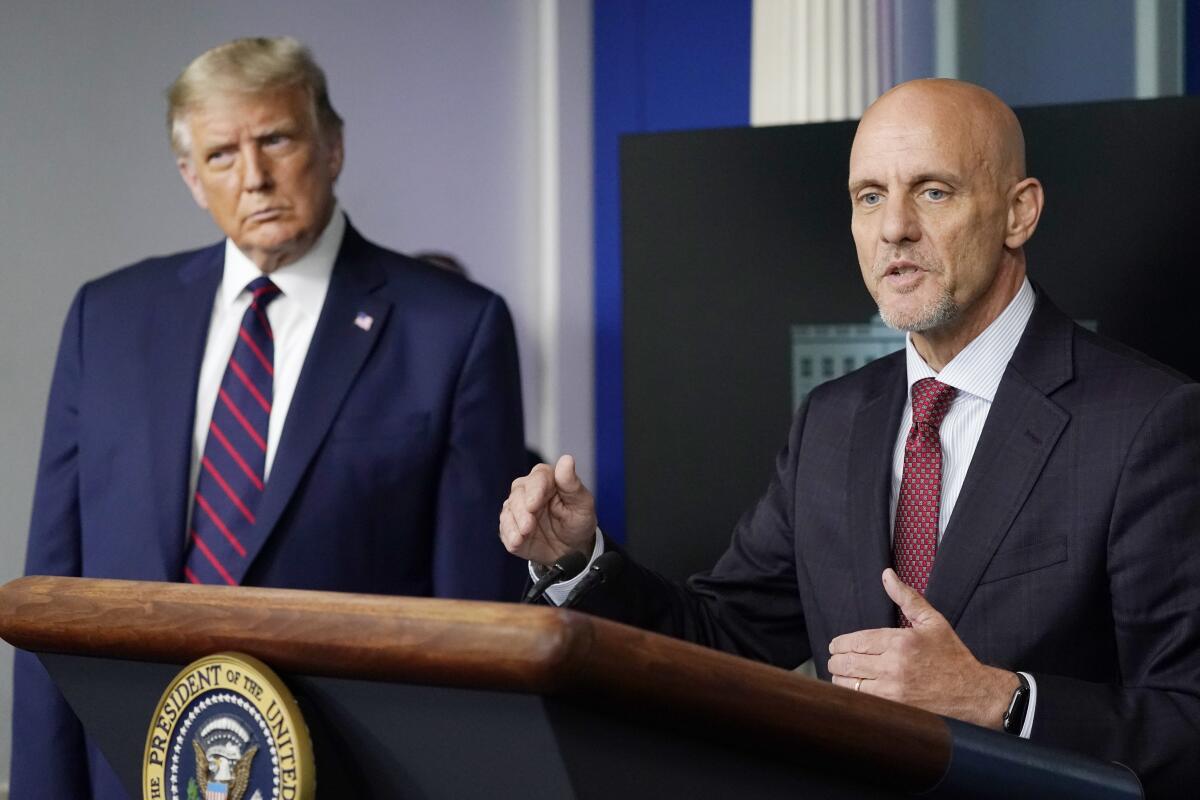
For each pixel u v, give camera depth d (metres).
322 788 0.96
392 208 4.62
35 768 2.37
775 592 1.94
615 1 4.60
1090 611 1.64
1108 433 1.64
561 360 4.63
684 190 3.09
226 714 0.97
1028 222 1.74
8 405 4.14
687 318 3.09
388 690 0.93
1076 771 1.12
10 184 4.16
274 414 2.38
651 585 1.81
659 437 3.10
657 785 0.93
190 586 1.02
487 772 0.92
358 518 2.33
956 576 1.67
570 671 0.85
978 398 1.75
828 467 1.86
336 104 4.56
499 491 2.41
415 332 2.44
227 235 2.41
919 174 1.67
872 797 1.06
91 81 4.25
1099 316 2.79
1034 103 3.47
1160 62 3.36
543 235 4.67
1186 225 2.76
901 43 3.48
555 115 4.61
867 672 1.40
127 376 2.43
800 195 3.03
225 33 4.41
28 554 2.47
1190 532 1.59
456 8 4.69
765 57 3.57
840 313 2.99
